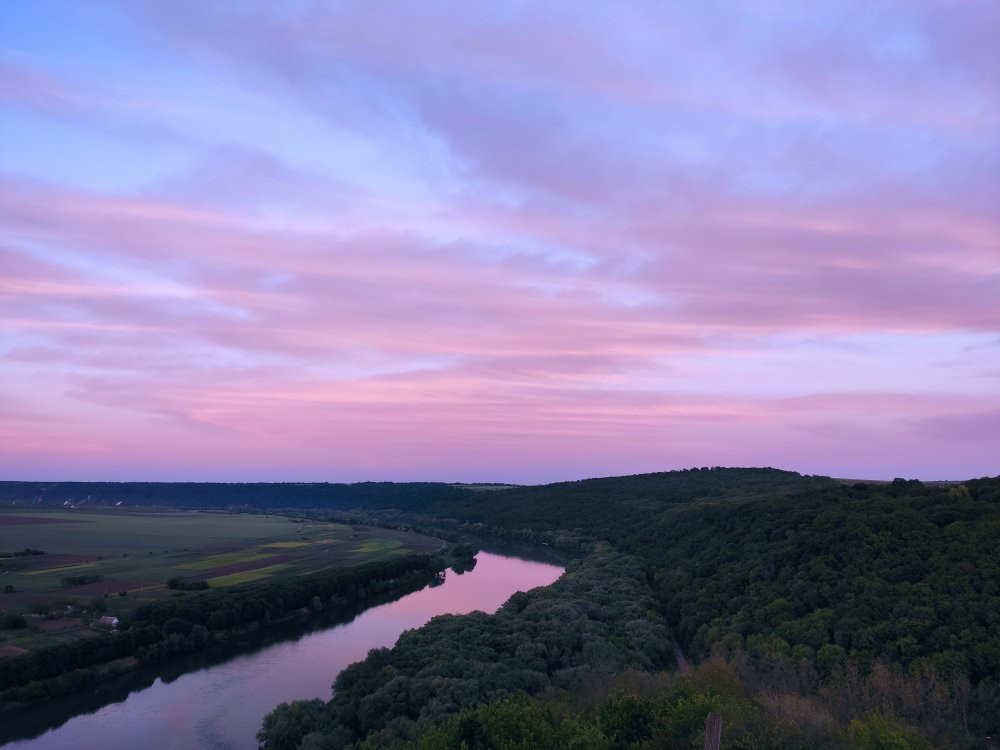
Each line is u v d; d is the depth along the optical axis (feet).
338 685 203.21
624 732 131.54
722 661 168.35
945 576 197.77
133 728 193.47
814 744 120.98
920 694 149.18
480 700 172.04
